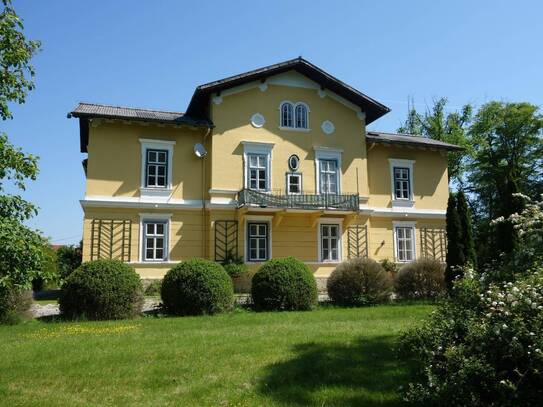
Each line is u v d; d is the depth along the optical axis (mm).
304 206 21203
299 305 14812
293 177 22500
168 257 20453
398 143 24656
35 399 5688
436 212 25344
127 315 13086
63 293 13148
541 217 8086
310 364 6875
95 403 5547
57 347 8516
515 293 5070
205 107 22859
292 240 22062
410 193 25109
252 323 11578
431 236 25156
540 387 4492
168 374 6617
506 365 4680
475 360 4746
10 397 5758
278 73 22703
